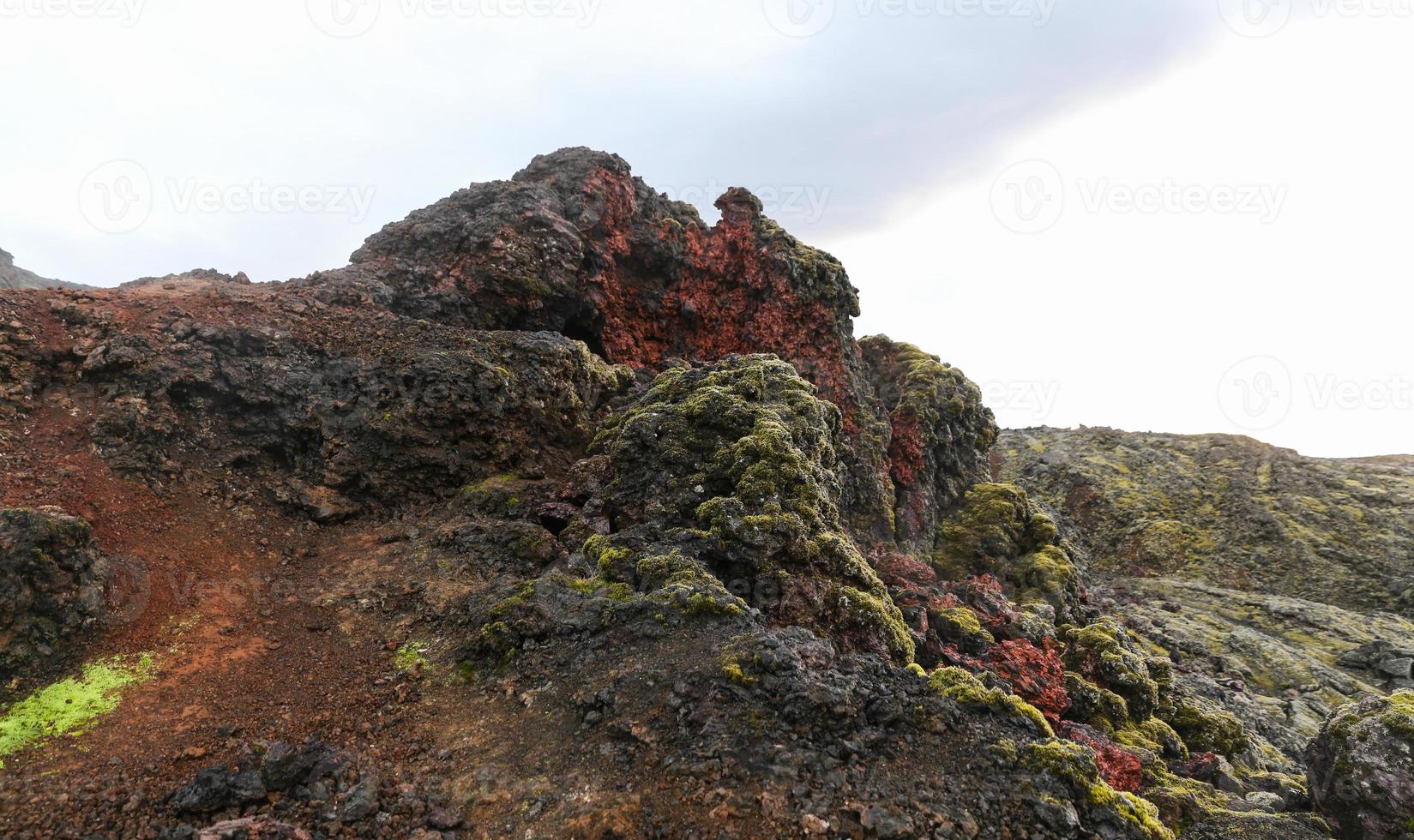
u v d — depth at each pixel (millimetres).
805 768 7438
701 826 6812
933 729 8211
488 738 8445
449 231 22047
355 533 13750
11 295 13648
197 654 9547
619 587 11078
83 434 12086
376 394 15172
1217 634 34406
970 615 15898
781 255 27594
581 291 23641
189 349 14008
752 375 16219
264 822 6715
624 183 26000
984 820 7059
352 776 7617
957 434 31203
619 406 18719
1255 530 53062
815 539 13008
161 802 6934
